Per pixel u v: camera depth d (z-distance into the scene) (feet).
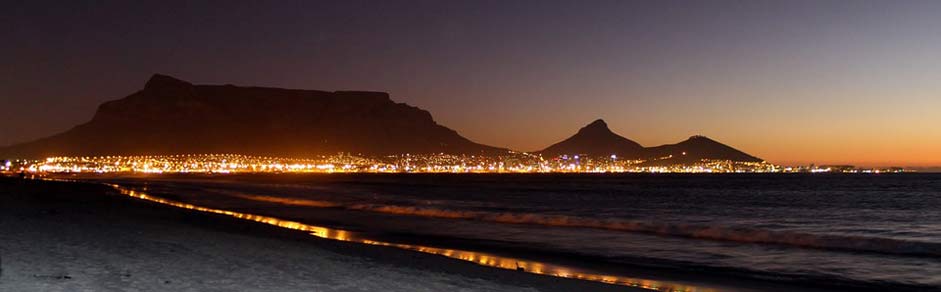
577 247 81.92
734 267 66.39
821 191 331.77
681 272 63.00
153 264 47.21
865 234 103.30
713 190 354.54
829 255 75.72
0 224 71.77
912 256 74.84
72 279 38.55
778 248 81.71
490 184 482.69
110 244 58.44
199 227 93.45
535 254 75.36
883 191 327.67
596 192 317.42
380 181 568.41
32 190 216.74
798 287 55.77
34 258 45.98
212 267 47.93
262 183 440.45
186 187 325.42
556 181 613.93
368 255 65.92
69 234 65.26
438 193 282.36
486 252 76.84
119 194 215.72
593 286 51.70
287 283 42.98
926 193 296.10
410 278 49.78
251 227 97.55
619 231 101.91
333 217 127.85
